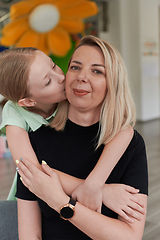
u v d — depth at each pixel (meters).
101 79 0.95
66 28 4.29
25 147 1.04
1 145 4.35
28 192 1.04
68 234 1.00
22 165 0.97
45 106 1.17
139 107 7.52
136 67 7.39
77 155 1.04
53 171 0.96
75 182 0.97
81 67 0.96
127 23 7.36
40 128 1.13
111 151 0.98
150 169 3.66
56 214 0.99
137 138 1.06
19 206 1.05
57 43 4.38
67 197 0.90
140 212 0.95
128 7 7.28
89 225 0.88
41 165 1.00
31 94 1.03
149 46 7.41
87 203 0.93
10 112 1.15
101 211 0.97
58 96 1.06
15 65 0.99
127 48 7.48
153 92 7.71
